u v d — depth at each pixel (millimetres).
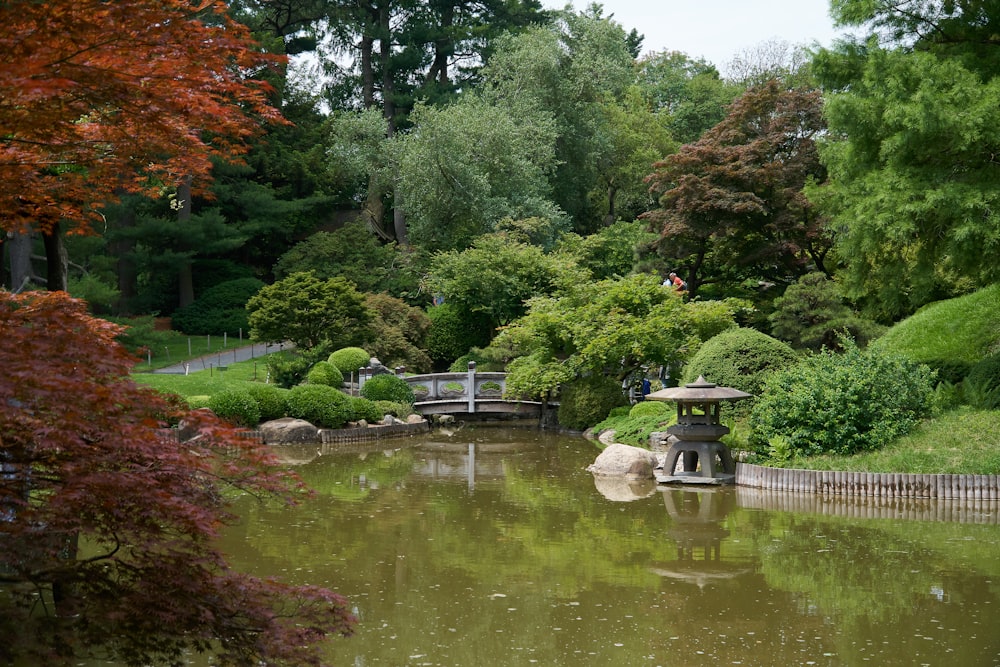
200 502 4641
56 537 4645
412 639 6906
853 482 12906
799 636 6988
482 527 11180
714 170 27562
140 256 32719
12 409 3867
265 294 26859
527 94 36688
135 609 4562
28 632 5551
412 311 30844
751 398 16625
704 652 6629
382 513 12094
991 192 12984
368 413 22078
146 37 4023
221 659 5082
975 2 15547
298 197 39812
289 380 25375
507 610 7680
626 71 39812
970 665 6336
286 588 5062
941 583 8414
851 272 15938
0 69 3688
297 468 16594
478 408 24906
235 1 34750
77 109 4418
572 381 23156
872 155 15125
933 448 13258
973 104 13156
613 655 6582
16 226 5602
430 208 33969
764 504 12555
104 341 4871
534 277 30016
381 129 36906
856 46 15812
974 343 17047
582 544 10195
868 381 13961
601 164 39219
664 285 22766
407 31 41438
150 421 4562
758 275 30547
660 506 12547
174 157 5156
